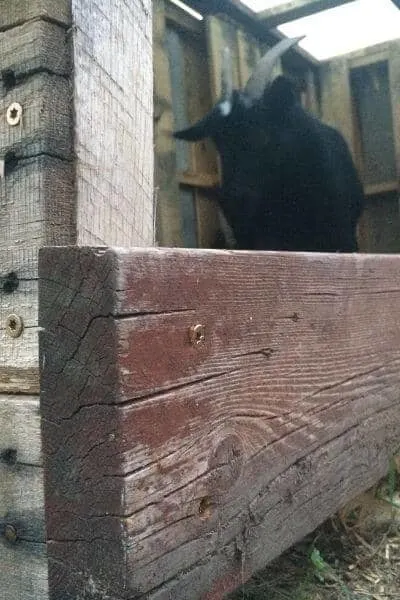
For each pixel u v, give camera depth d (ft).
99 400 3.26
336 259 5.58
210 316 3.93
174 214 12.43
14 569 4.23
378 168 17.26
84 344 3.29
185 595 3.68
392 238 17.15
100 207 4.90
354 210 14.06
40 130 4.31
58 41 4.41
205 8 13.76
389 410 6.64
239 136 12.94
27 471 4.19
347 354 5.77
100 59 4.90
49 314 3.37
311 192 12.86
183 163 13.53
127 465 3.23
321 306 5.33
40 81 4.31
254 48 15.37
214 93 13.89
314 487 5.22
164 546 3.48
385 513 7.38
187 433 3.68
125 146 5.48
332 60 17.21
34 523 4.15
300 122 13.08
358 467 6.02
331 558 6.59
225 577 4.07
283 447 4.75
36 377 4.30
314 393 5.21
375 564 6.50
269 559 4.58
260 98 13.39
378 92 17.20
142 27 5.98
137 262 3.34
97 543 3.30
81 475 3.33
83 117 4.59
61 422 3.38
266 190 12.70
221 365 4.02
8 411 4.25
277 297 4.70
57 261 3.34
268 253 4.62
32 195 4.33
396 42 16.33
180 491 3.61
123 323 3.24
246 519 4.28
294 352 4.92
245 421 4.27
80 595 3.37
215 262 4.00
